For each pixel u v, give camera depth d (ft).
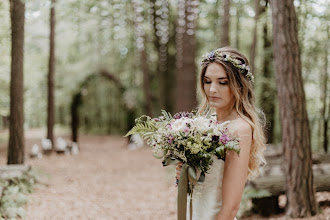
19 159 20.93
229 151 5.32
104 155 39.52
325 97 31.24
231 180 5.23
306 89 35.45
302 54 30.68
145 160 35.45
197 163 5.53
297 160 14.79
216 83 5.76
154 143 5.89
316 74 33.68
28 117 72.18
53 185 22.53
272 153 22.06
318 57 30.71
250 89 5.86
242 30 41.39
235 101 5.91
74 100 50.90
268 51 32.91
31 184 20.45
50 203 18.30
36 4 9.98
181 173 5.64
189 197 6.03
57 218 16.08
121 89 59.67
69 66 52.80
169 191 22.53
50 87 38.81
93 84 62.03
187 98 42.42
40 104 67.51
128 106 60.49
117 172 29.04
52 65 38.47
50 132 39.01
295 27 14.49
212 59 5.80
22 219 15.35
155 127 6.18
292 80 14.48
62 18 33.76
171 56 62.08
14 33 19.80
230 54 5.87
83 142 57.93
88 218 16.67
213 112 6.98
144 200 20.44
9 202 15.58
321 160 20.71
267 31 32.81
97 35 57.16
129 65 73.46
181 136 5.57
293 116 14.64
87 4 28.66
